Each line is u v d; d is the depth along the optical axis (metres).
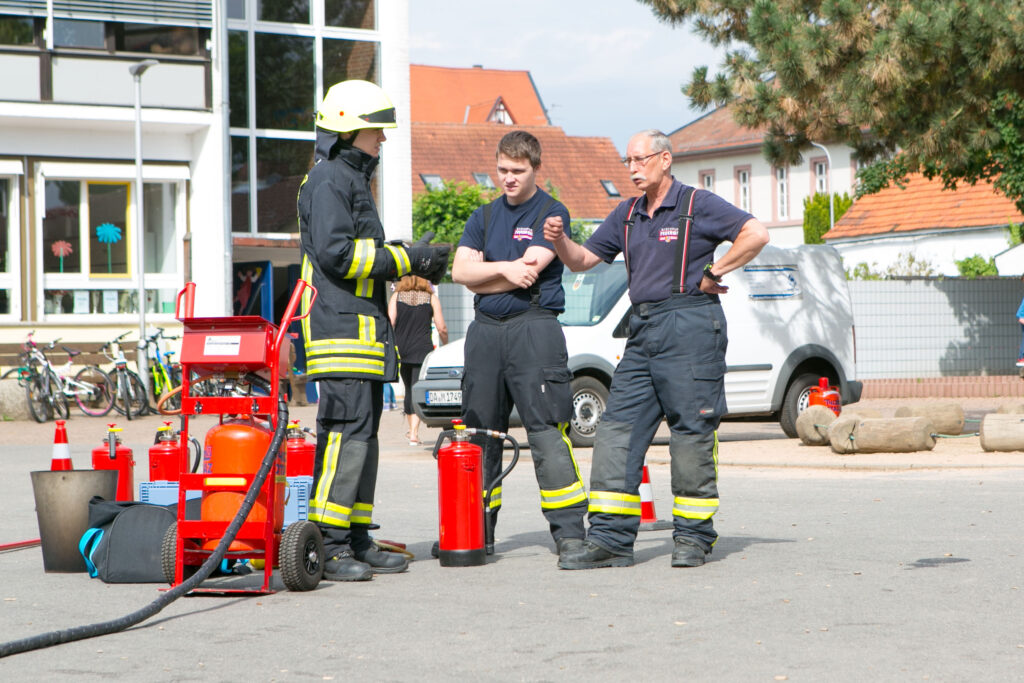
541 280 8.82
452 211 54.06
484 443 8.96
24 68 28.31
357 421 8.22
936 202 47.53
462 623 6.80
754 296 18.55
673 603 7.20
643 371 8.61
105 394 26.30
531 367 8.73
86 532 8.51
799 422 17.52
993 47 17.98
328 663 6.00
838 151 65.12
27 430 23.28
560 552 8.60
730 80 22.69
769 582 7.76
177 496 9.27
